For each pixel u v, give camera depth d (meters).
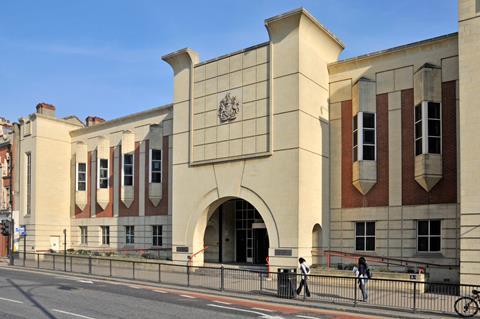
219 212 31.30
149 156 33.47
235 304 15.94
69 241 40.25
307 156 23.42
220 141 25.97
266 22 24.06
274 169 23.48
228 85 25.95
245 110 25.00
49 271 28.56
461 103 18.81
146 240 33.91
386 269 22.38
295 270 18.83
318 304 15.77
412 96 23.05
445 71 21.86
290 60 23.50
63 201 40.69
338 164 25.17
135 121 35.88
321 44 25.36
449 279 20.92
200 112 27.22
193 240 26.69
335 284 19.31
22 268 31.02
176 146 28.42
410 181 22.67
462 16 19.11
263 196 23.77
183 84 28.39
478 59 18.56
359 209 24.19
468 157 18.44
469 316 13.59
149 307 14.91
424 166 21.44
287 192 22.88
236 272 23.55
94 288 20.05
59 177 40.62
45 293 18.16
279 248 22.83
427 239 22.14
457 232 20.95
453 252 21.02
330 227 24.98
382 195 23.53
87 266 30.39
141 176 34.88
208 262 29.91
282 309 15.05
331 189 25.23
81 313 13.63
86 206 39.31
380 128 23.91
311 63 24.36
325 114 25.45
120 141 36.97
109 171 37.56
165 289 19.97
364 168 23.73
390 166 23.39
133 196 35.28
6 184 43.28
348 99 25.22
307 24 23.66
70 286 20.61
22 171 40.81
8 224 34.16
